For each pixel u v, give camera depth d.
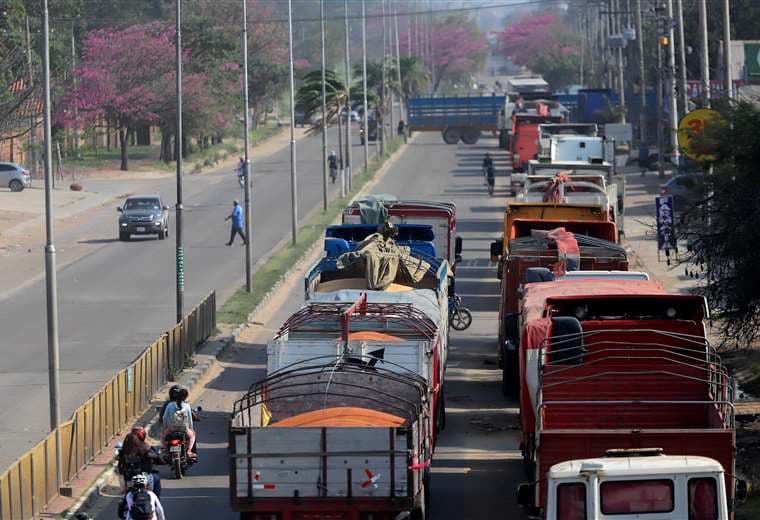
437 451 47.00
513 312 58.88
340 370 38.81
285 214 134.25
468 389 57.81
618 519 28.69
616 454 30.28
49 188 44.25
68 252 108.88
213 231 121.44
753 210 44.88
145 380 54.06
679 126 56.81
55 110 172.62
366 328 44.00
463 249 106.81
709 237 46.47
